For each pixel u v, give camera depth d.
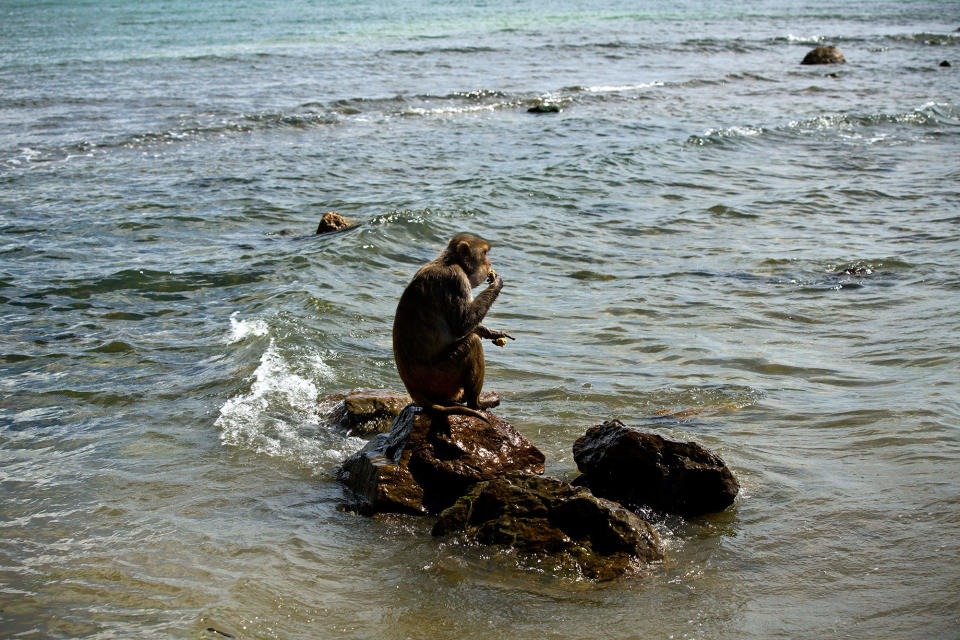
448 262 6.53
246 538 6.20
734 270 13.35
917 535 5.81
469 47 46.12
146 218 16.50
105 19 61.72
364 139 24.52
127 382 9.28
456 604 5.29
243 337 10.45
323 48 45.66
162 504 6.75
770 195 18.27
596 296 12.23
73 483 7.08
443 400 6.91
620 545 5.74
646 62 42.19
